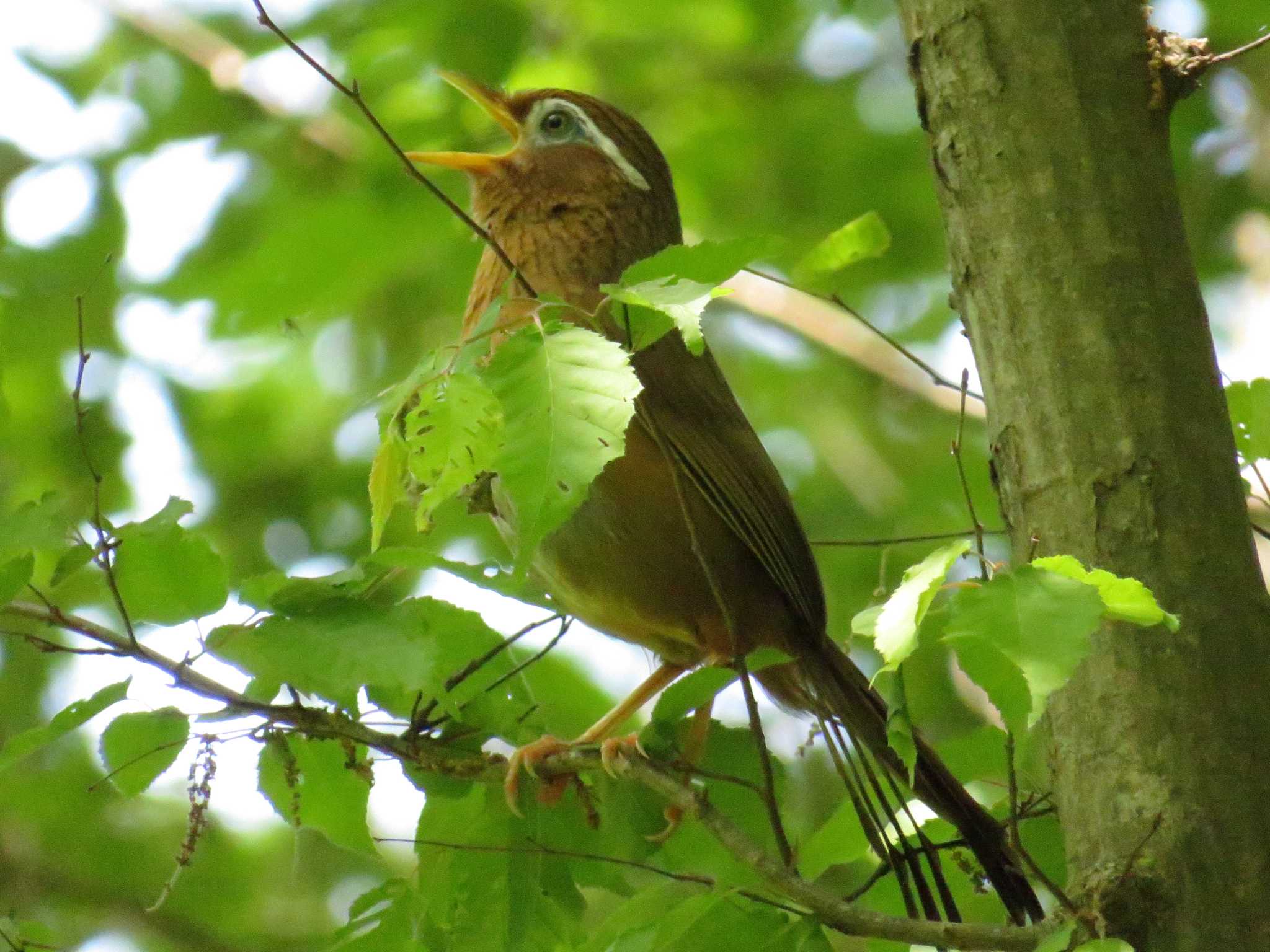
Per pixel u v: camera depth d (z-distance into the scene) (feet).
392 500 18.52
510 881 24.39
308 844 52.34
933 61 22.80
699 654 32.01
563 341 17.66
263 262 45.78
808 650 30.60
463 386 17.13
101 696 20.89
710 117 54.13
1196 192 52.44
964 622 16.38
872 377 56.85
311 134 51.52
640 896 23.81
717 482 29.53
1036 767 26.32
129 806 54.95
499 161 34.99
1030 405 21.20
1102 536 20.40
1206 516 20.39
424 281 54.19
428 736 24.08
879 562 50.85
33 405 52.13
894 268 53.83
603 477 29.09
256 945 54.39
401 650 20.29
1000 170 21.90
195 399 56.95
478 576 22.18
